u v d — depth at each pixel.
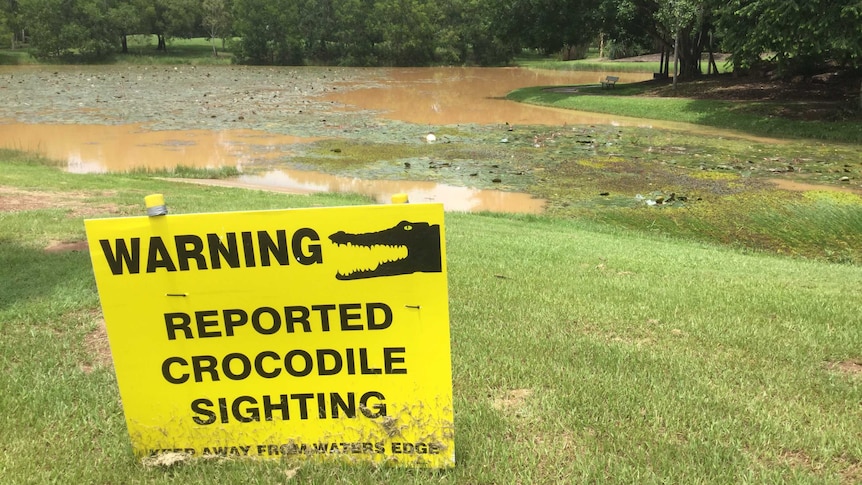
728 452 3.01
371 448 2.81
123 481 2.78
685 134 22.91
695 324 4.85
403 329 2.69
